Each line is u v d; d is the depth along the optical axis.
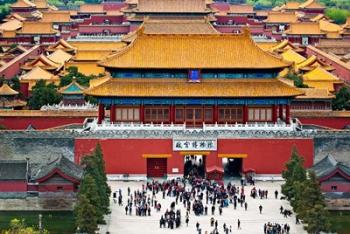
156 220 172.88
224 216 175.88
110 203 185.50
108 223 170.50
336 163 188.25
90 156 183.25
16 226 139.50
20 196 185.00
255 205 184.25
